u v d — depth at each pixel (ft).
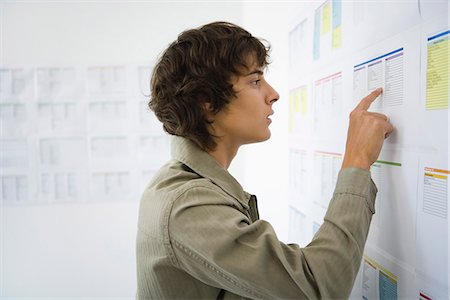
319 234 1.71
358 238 1.69
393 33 1.91
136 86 6.37
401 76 1.86
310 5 3.17
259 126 2.05
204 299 1.87
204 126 2.04
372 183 1.86
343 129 2.56
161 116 2.15
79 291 6.57
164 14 6.39
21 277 6.49
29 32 6.23
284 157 4.17
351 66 2.42
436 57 1.59
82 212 6.48
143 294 1.96
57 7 6.24
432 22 1.61
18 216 6.41
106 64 6.34
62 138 6.35
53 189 6.40
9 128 6.27
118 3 6.32
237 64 1.94
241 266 1.57
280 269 1.57
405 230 1.87
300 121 3.54
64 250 6.52
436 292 1.64
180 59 2.00
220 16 6.46
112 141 6.41
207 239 1.60
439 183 1.60
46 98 6.29
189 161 2.04
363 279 2.36
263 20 5.00
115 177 6.46
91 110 6.37
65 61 6.29
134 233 6.55
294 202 3.81
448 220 1.55
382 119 1.94
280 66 4.24
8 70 6.23
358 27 2.31
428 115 1.66
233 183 2.08
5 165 6.31
